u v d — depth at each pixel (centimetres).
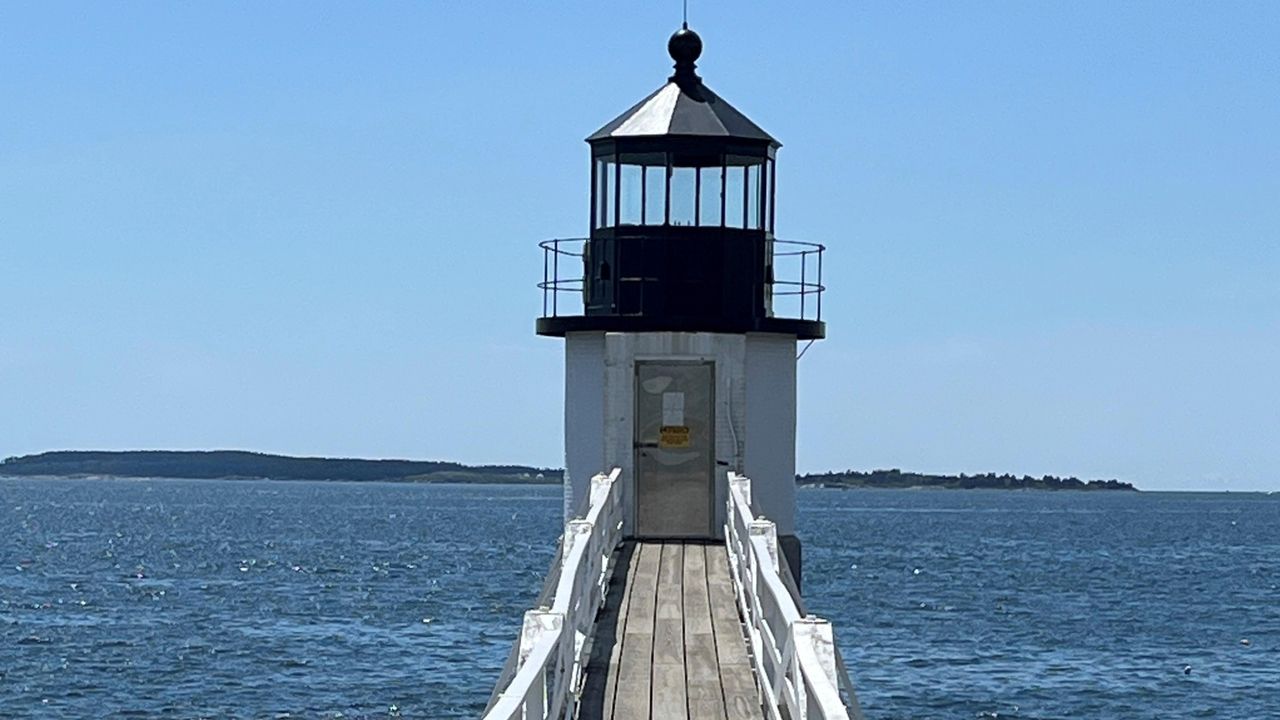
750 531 1414
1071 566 7438
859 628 4538
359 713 3088
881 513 16875
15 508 15338
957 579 6450
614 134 2033
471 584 6034
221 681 3488
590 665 1344
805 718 917
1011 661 3862
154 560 7550
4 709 3170
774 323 2052
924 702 3241
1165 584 6378
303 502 19388
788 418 2097
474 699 3238
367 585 5975
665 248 2023
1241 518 16450
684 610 1580
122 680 3503
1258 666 3856
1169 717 3144
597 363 2059
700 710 1199
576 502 2069
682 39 2091
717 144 2023
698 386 2048
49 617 4816
